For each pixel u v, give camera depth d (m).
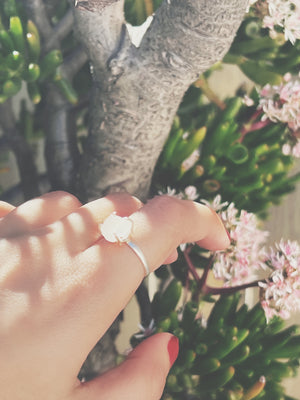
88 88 0.28
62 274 0.15
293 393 0.36
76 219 0.17
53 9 0.27
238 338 0.21
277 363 0.23
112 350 0.25
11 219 0.17
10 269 0.15
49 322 0.14
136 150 0.22
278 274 0.21
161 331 0.22
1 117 0.28
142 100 0.20
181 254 0.26
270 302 0.22
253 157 0.24
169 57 0.19
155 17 0.19
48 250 0.16
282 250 0.22
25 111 0.30
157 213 0.16
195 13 0.17
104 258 0.15
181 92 0.20
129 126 0.21
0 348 0.14
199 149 0.27
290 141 0.26
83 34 0.19
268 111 0.24
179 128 0.26
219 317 0.23
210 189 0.25
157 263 0.16
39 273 0.15
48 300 0.15
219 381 0.22
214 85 0.37
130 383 0.15
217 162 0.26
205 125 0.27
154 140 0.22
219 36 0.18
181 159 0.25
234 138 0.25
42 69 0.23
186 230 0.17
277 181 0.26
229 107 0.25
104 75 0.20
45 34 0.24
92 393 0.15
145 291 0.25
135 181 0.23
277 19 0.23
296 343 0.23
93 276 0.15
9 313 0.14
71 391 0.14
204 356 0.22
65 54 0.28
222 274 0.23
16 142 0.29
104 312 0.15
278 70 0.27
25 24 0.24
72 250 0.16
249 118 0.26
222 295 0.23
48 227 0.16
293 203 0.37
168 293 0.24
